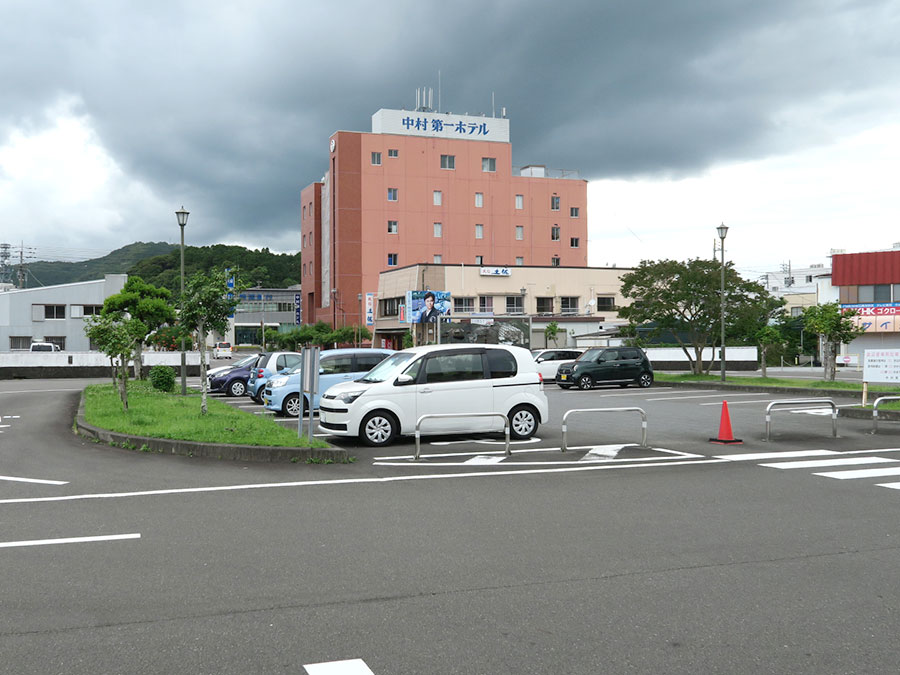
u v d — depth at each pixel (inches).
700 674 153.2
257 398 927.7
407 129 2896.2
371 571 223.0
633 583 211.6
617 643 168.7
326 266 3031.5
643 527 278.2
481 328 1951.3
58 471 411.8
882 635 174.1
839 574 220.5
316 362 474.0
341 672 153.3
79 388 1236.5
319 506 317.1
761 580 214.7
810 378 1364.4
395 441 538.9
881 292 1872.5
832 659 160.7
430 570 223.9
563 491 350.3
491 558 236.7
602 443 526.3
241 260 5201.8
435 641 169.6
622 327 1542.8
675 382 1217.4
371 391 508.7
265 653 163.0
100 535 267.3
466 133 2967.5
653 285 1341.0
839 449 492.1
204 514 301.7
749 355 1911.9
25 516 299.0
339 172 2819.9
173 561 234.1
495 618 183.9
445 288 2233.0
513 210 3006.9
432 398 518.9
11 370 1595.7
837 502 322.7
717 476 390.3
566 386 1196.5
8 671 154.0
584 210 3102.9
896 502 322.3
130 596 200.8
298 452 446.9
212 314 653.3
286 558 236.8
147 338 1320.1
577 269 2367.1
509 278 2294.5
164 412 669.3
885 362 731.4
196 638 171.5
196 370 1736.0
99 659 159.9
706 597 199.9
